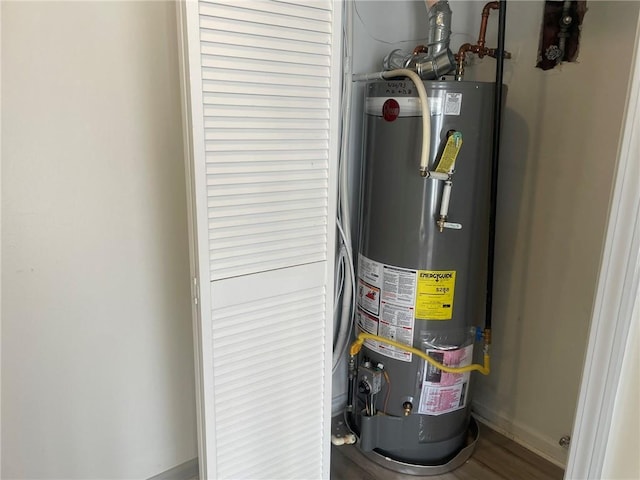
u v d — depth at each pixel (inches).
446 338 62.4
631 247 40.7
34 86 44.4
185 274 57.2
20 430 49.8
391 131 57.7
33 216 46.5
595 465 46.7
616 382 44.0
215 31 41.5
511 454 69.3
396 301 61.5
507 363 71.6
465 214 58.9
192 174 43.1
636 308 42.3
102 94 47.9
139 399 56.9
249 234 47.4
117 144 49.7
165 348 57.5
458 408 66.4
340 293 69.8
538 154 63.4
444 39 58.1
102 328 52.5
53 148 46.3
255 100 44.9
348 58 61.6
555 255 63.3
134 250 52.9
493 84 57.3
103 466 56.0
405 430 65.6
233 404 50.0
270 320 50.8
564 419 65.6
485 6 61.6
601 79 56.1
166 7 49.9
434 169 56.3
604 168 56.9
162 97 51.5
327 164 51.2
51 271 48.4
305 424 56.6
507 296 69.9
